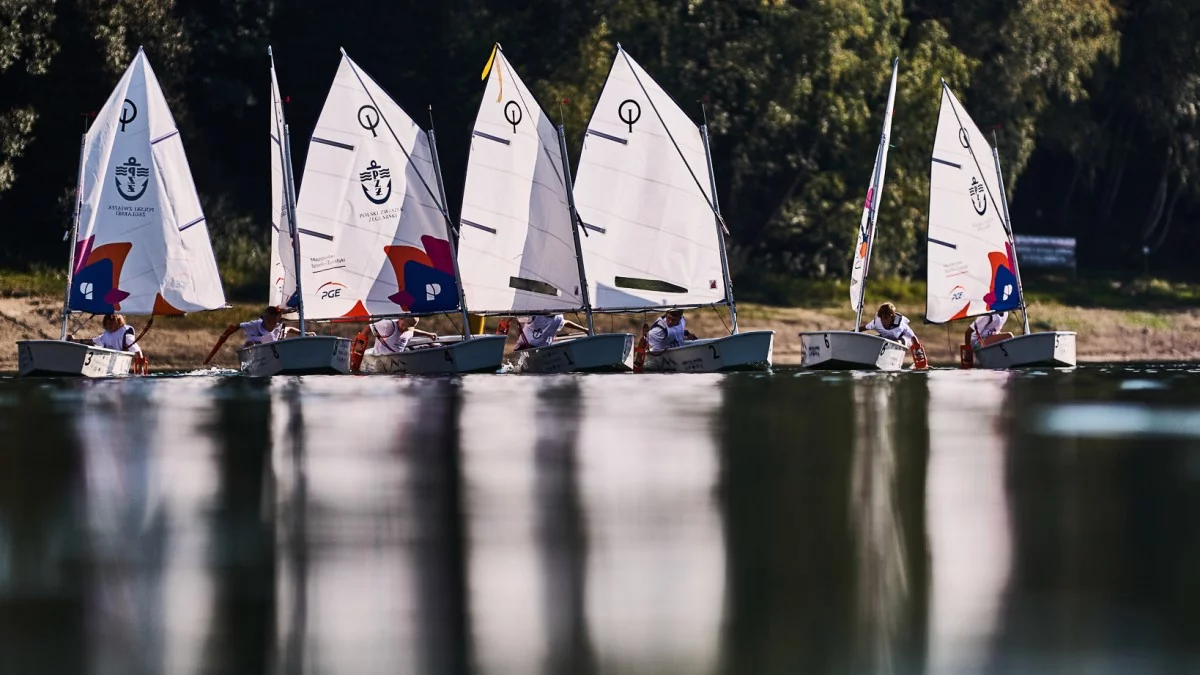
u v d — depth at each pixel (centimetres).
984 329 15012
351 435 7519
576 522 4753
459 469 6078
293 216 13400
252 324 13500
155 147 13462
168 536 4559
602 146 13938
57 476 5944
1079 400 9956
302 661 3200
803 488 5472
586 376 12938
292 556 4238
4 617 3566
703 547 4319
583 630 3428
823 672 3095
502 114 13700
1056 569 3984
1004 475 5806
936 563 4075
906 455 6531
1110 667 3095
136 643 3350
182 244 13588
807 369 13738
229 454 6675
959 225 14675
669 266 14012
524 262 13825
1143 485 5497
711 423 8150
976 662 3147
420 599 3728
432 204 13500
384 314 13525
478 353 13300
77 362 12594
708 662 3172
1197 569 3981
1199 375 13438
